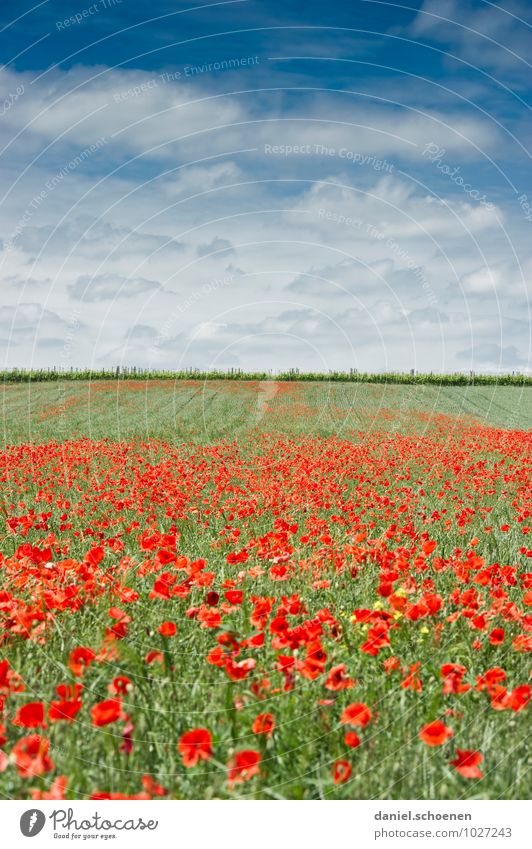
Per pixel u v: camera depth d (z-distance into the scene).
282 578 5.53
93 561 5.30
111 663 4.02
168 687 3.88
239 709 3.62
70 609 5.01
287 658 3.79
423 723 3.61
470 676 4.13
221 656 3.73
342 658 4.39
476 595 5.30
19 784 3.21
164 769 3.31
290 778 3.26
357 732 3.46
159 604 5.16
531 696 3.70
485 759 3.37
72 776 3.15
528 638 4.31
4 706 3.61
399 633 4.70
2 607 4.60
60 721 3.46
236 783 3.05
